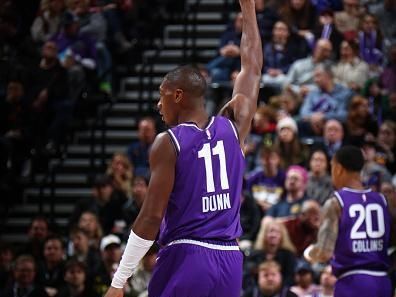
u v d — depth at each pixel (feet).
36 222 54.29
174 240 23.65
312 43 67.41
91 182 62.49
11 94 65.00
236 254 24.00
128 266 23.50
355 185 33.81
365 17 67.87
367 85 62.80
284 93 61.46
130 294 46.83
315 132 59.06
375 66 66.33
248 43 26.04
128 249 23.44
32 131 64.90
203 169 23.62
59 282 50.67
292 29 67.77
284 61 66.69
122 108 69.62
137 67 73.10
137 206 54.29
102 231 55.01
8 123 64.90
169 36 75.97
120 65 72.84
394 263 36.50
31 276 49.42
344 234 33.30
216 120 24.30
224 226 23.88
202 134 23.81
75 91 67.21
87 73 68.80
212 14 76.89
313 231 49.88
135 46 71.87
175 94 24.08
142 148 61.00
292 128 56.54
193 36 69.46
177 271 23.50
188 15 76.84
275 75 65.26
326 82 61.05
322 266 49.08
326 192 53.26
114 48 72.13
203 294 23.45
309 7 69.62
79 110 67.82
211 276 23.45
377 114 62.13
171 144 23.45
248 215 52.26
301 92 62.44
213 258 23.54
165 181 23.38
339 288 33.53
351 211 33.27
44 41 71.67
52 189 59.93
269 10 70.13
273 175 55.47
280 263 48.70
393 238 34.19
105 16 71.72
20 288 49.47
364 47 67.15
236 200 24.21
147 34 73.46
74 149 67.36
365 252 33.27
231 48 65.10
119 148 67.62
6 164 62.28
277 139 56.85
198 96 24.17
